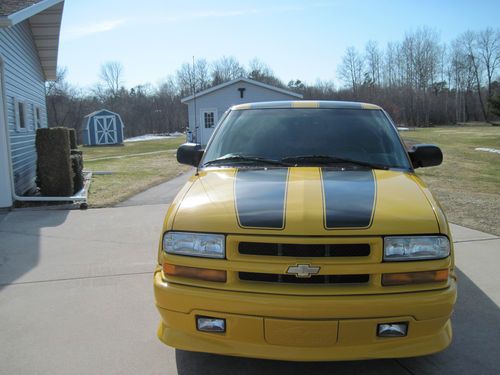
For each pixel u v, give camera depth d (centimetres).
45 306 409
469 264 512
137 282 467
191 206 284
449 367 303
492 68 8106
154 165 1794
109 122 3816
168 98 7012
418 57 7738
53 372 303
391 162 360
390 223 258
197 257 263
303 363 310
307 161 357
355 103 437
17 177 1063
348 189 293
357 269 249
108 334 354
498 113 5062
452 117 7869
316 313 243
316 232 252
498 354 318
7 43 992
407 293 249
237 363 311
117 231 682
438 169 1580
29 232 680
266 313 247
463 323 366
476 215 764
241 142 386
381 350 253
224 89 2947
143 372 302
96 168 1672
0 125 841
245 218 263
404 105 7175
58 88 5791
